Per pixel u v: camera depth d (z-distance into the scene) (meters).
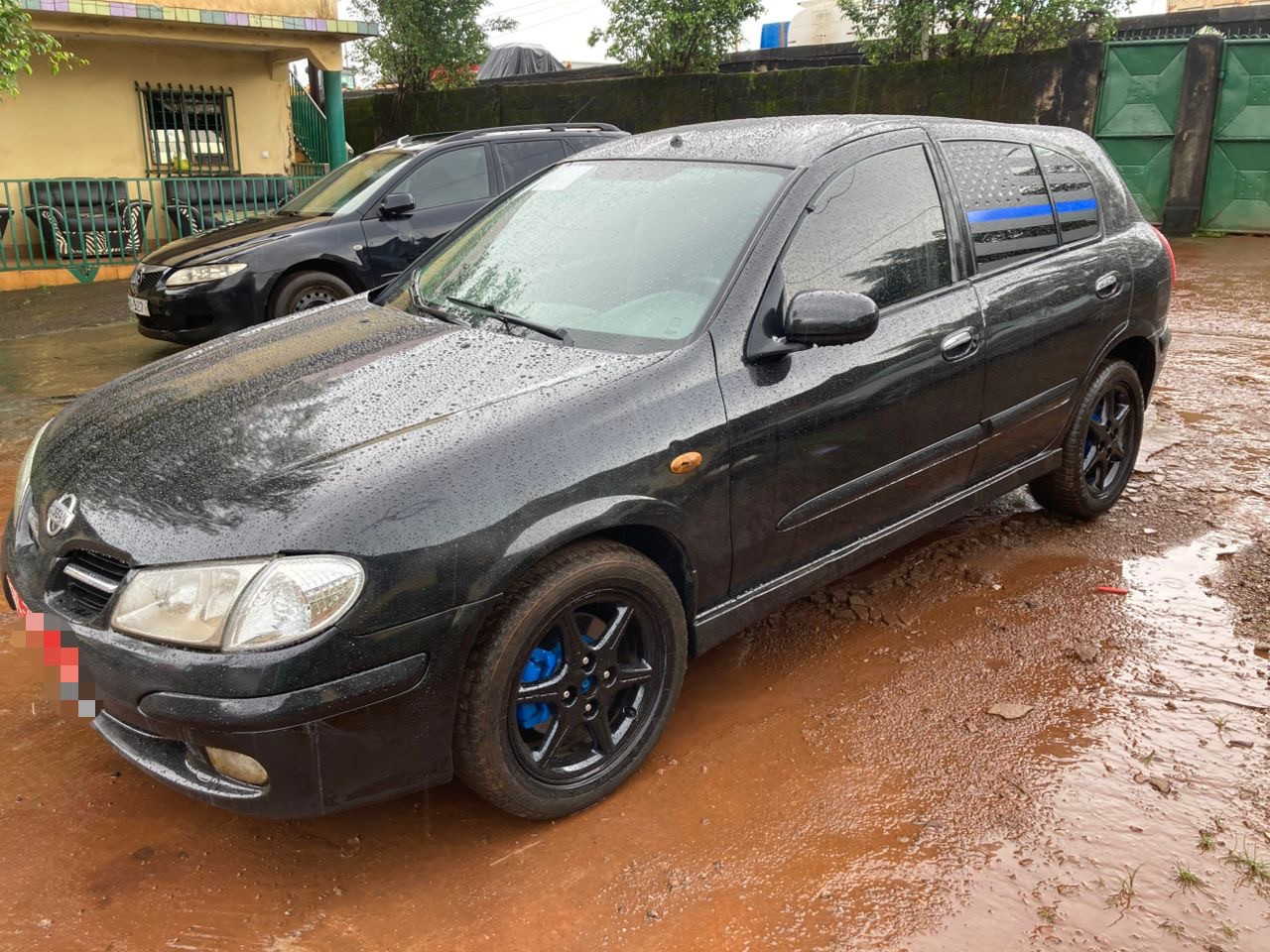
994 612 3.69
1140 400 4.47
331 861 2.51
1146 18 14.49
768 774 2.81
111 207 12.67
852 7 14.20
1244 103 11.88
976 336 3.45
